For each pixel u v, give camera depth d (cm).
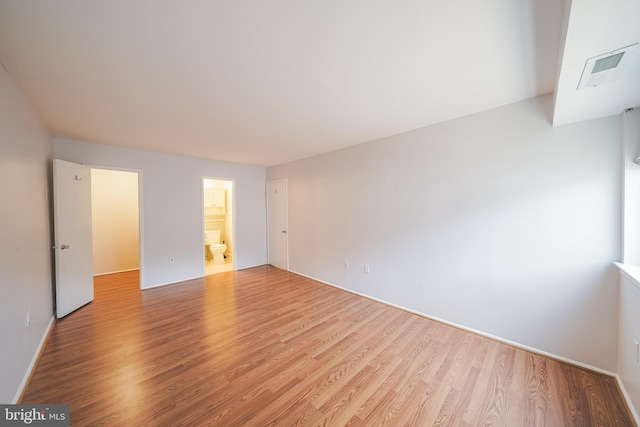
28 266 191
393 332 246
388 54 151
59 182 276
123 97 202
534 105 206
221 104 218
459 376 181
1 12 110
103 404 152
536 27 126
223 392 163
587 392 164
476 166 239
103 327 254
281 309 302
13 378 152
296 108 228
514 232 219
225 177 482
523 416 146
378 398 160
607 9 89
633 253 170
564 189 195
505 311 225
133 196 509
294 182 468
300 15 118
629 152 169
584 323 189
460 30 130
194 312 293
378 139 323
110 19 118
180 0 108
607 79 132
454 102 217
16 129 174
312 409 151
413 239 290
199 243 446
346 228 371
